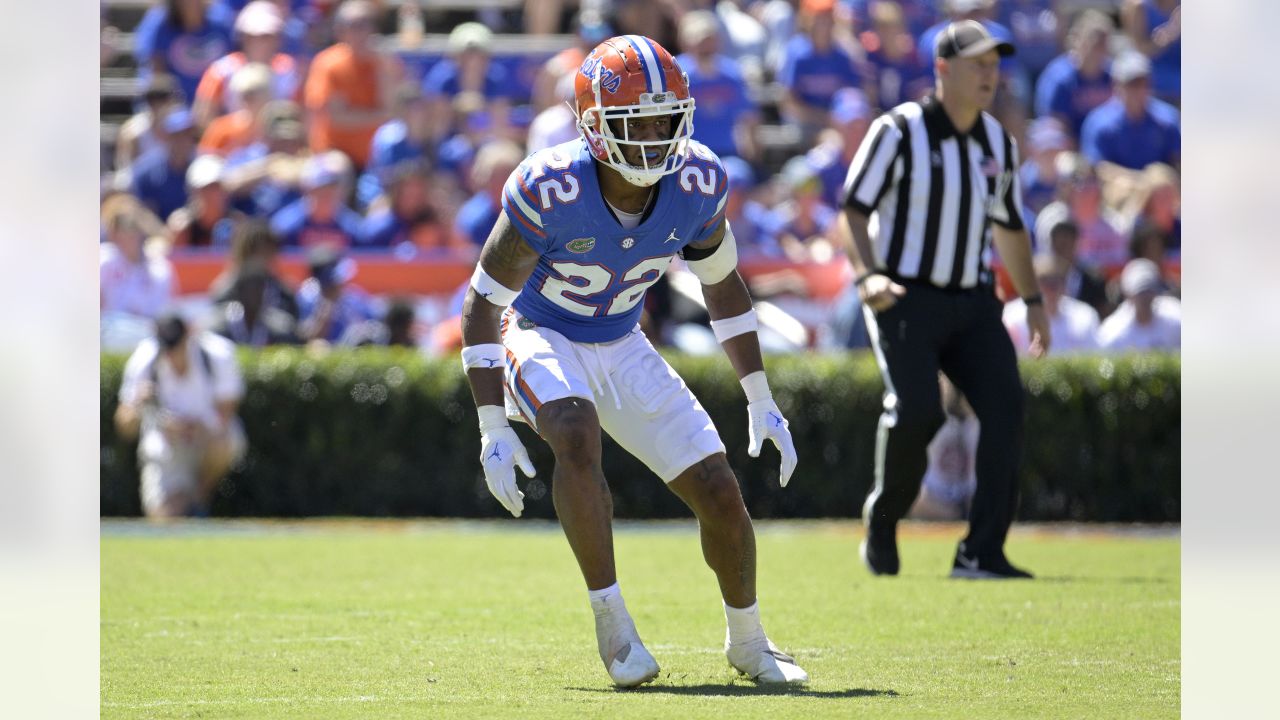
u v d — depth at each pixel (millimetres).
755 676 15930
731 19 57344
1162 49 58938
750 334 16734
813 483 37312
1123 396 37312
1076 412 37344
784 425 16609
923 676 16359
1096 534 34812
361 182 48812
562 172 15336
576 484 15500
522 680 16094
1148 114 52812
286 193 47094
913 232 25250
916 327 25203
